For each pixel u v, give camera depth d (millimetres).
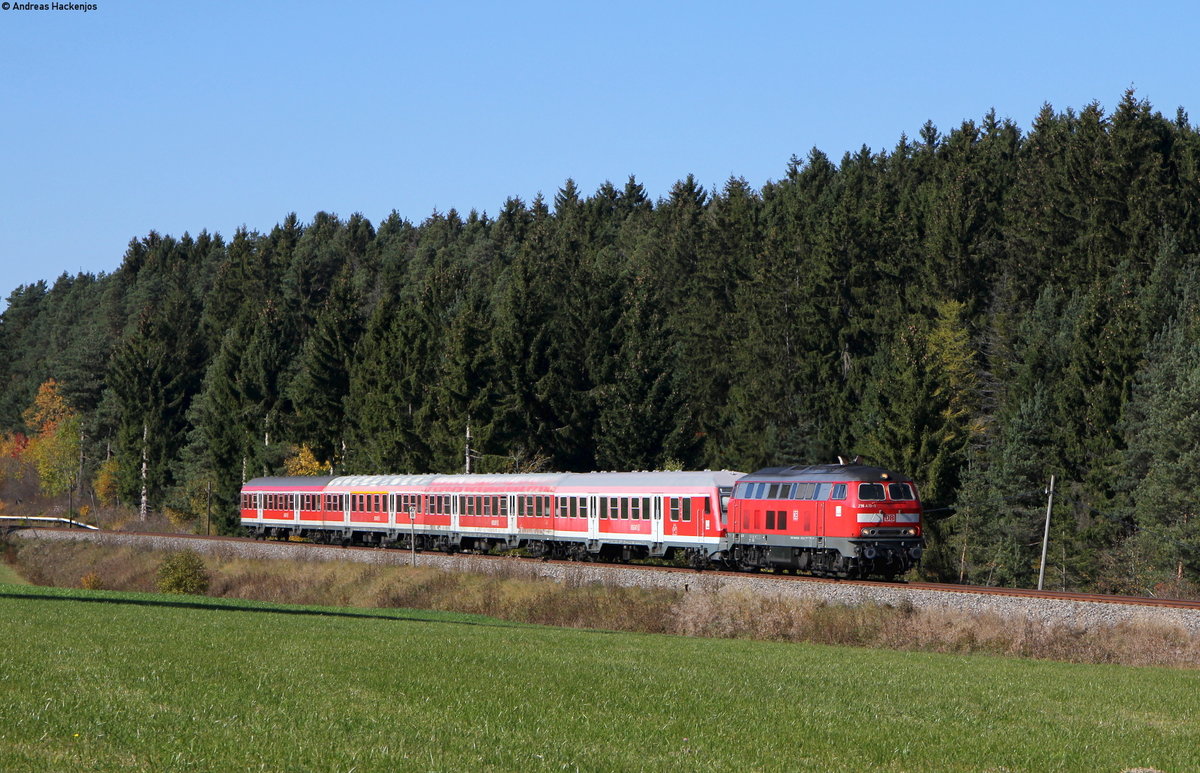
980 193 101375
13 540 93062
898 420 78000
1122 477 67938
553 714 16984
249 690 17859
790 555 43562
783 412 96188
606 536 51562
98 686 17672
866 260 98875
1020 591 36344
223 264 183500
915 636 34906
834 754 15188
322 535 74312
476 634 31000
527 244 142125
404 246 190000
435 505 63406
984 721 18453
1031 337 80812
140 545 80500
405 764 13531
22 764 12742
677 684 20906
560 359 98250
